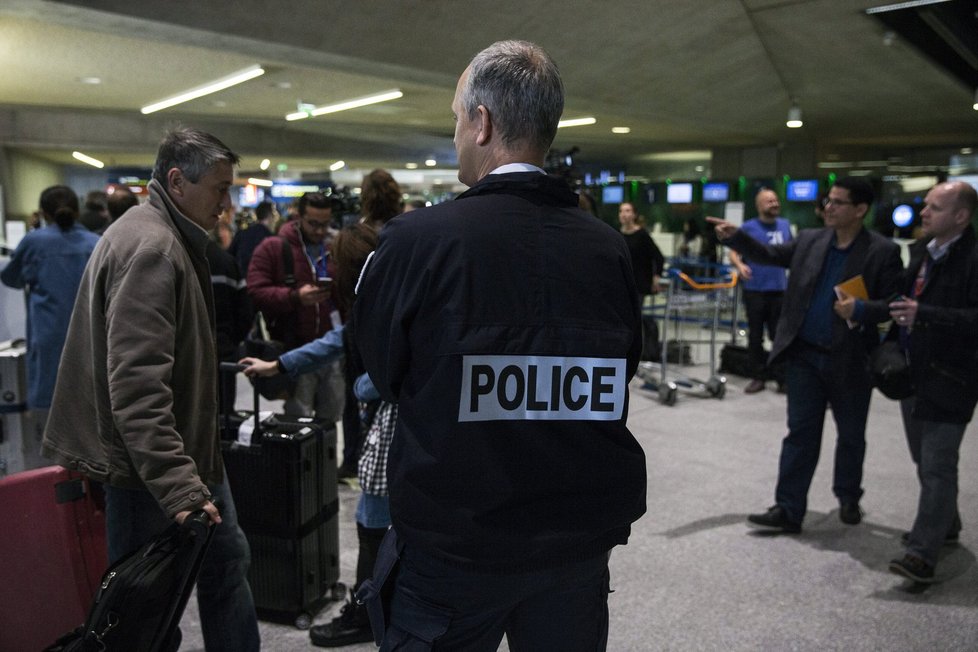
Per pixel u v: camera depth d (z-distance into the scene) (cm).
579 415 118
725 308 791
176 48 828
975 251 298
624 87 1008
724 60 922
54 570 224
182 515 167
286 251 396
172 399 174
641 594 299
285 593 268
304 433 268
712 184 1716
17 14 591
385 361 119
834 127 1459
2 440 354
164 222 186
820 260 350
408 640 120
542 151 127
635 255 637
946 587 308
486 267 114
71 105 1320
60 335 355
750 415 585
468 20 716
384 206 358
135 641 156
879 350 316
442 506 112
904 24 798
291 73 1000
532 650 129
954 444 300
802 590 304
